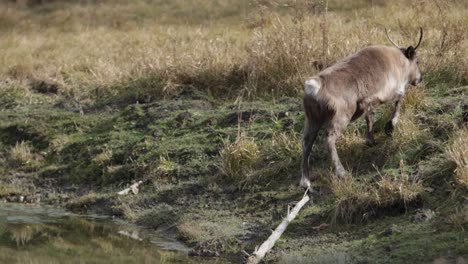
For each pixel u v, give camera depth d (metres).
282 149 37.72
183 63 49.81
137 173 40.62
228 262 30.92
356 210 31.73
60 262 31.36
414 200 31.22
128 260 31.50
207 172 38.69
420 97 38.38
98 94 52.72
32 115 50.75
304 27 49.34
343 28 55.28
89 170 42.72
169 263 30.91
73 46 68.19
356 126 37.94
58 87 55.41
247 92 46.19
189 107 46.06
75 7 86.88
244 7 78.06
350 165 35.44
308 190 34.16
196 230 33.72
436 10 56.91
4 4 90.31
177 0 83.12
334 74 33.94
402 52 36.75
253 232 32.81
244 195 35.97
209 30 67.81
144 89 50.16
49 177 43.78
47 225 37.03
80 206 39.62
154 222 36.22
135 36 69.06
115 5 85.62
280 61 46.31
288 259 29.20
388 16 60.09
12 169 45.47
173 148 41.25
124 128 45.59
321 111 33.59
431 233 28.94
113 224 36.84
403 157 34.56
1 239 34.81
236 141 38.09
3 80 58.31
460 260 26.64
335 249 29.58
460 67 42.31
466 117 36.09
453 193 30.81
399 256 27.69
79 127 47.91
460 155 32.09
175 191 37.81
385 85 35.19
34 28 80.19
